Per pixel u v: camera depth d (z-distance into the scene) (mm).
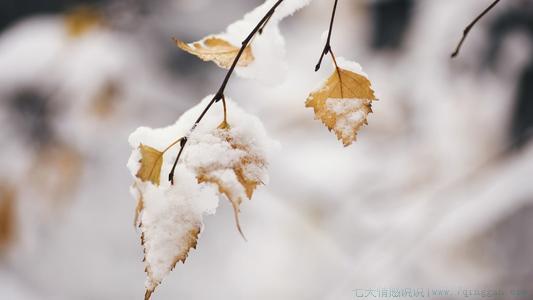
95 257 2627
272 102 3281
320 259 2535
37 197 2621
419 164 2646
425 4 2930
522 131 2508
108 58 2898
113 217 2723
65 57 2826
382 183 2730
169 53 3566
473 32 2586
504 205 1998
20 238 2557
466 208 2104
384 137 3008
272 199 2779
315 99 658
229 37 689
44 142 2703
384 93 3115
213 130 637
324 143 3125
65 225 2660
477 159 2486
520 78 2523
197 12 4023
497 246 1940
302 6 692
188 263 2615
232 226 2725
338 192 2766
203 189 632
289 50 3766
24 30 2955
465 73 2615
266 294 2490
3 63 2785
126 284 2611
